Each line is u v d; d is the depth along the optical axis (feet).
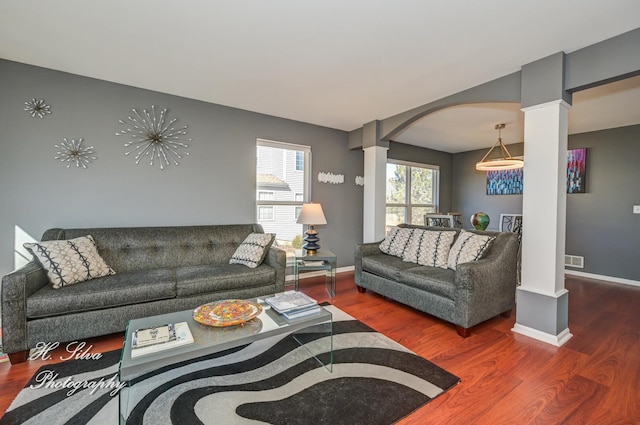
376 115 12.37
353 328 8.14
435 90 9.67
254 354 6.70
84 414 4.76
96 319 6.91
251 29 6.45
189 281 7.98
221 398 5.19
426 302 8.70
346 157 14.88
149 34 6.70
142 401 5.09
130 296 7.18
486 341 7.46
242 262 9.61
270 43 7.00
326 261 11.30
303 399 5.17
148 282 7.52
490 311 8.24
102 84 9.23
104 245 8.66
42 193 8.57
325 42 6.95
